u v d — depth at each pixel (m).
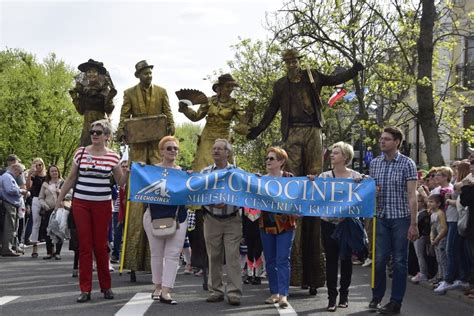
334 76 10.55
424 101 18.25
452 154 31.06
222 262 9.02
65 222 13.95
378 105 24.73
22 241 17.97
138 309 8.06
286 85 10.62
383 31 24.14
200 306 8.52
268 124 10.89
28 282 10.41
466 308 9.51
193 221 11.54
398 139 8.71
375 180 8.78
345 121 32.28
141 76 11.12
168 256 8.64
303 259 10.16
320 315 8.25
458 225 10.41
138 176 8.74
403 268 8.59
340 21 23.47
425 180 13.60
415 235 8.58
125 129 10.94
